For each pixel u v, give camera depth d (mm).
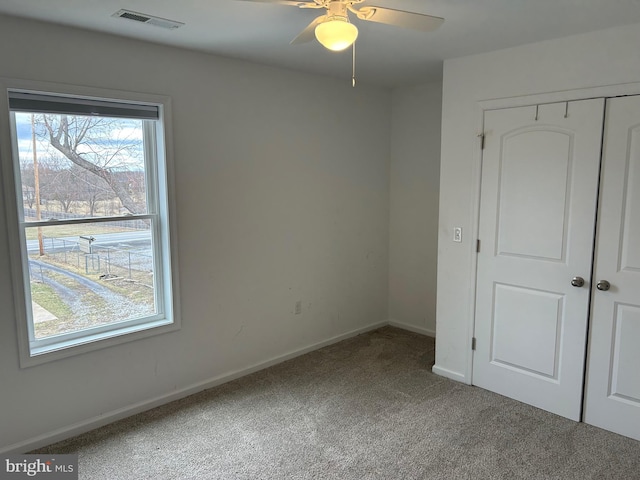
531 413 3012
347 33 1795
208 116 3219
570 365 2906
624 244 2654
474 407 3092
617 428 2762
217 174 3314
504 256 3152
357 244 4430
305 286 4020
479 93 3156
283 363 3865
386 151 4578
